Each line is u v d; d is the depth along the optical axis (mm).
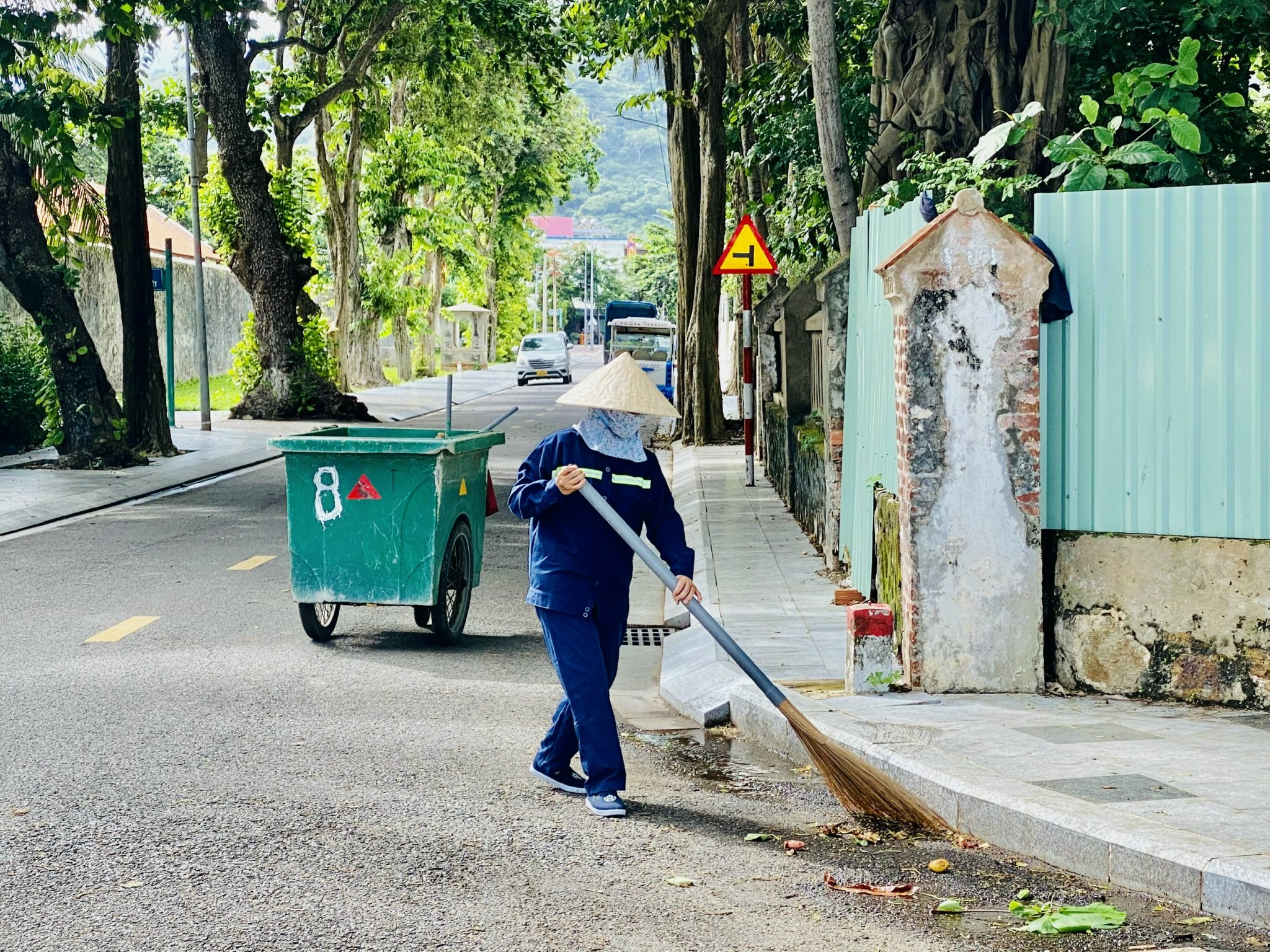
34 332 23359
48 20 18328
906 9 11594
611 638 5641
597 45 24750
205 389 26109
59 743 6320
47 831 4992
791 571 11086
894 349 7566
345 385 42750
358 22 32219
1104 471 6715
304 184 37688
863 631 6836
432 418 31406
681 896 4414
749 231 16656
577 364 75125
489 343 69625
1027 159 11094
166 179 62344
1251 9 10695
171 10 21219
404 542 8648
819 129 10852
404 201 44375
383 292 42594
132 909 4215
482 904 4297
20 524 14492
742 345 17234
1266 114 13336
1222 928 4129
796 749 6367
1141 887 4445
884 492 8133
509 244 66938
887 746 5773
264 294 29141
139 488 17750
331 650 8688
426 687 7703
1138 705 6570
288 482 8711
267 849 4809
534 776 5844
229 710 7043
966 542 6746
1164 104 8398
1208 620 6543
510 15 27766
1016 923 4203
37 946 3912
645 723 7191
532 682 7969
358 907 4246
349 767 5973
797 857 4855
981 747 5746
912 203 7992
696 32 22281
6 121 19281
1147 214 6578
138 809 5281
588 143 65188
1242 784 5160
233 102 28156
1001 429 6688
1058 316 6742
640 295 111938
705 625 5285
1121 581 6688
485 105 42562
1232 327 6488
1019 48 11383
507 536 14117
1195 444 6559
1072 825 4691
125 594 10539
